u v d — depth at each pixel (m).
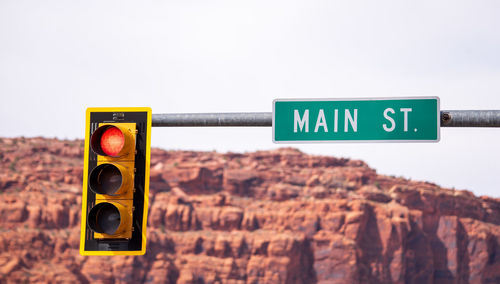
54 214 119.31
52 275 109.25
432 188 141.62
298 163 144.38
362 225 125.12
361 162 147.88
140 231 7.74
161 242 118.94
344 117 8.76
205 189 131.00
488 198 143.00
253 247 120.50
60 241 115.81
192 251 119.38
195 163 135.25
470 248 133.75
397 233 126.69
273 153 145.88
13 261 108.81
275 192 131.00
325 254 120.94
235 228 124.19
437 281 130.25
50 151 139.38
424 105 8.55
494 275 132.75
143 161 7.94
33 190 123.75
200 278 116.25
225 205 127.25
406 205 133.75
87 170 8.00
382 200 133.38
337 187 135.25
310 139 8.79
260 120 8.90
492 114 8.38
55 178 130.38
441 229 134.12
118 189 7.69
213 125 8.91
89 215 7.66
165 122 8.90
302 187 134.25
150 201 126.12
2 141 138.62
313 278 120.19
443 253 132.25
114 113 8.12
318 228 124.44
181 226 123.38
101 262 113.00
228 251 120.38
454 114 8.48
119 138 7.86
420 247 129.75
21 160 133.25
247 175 133.88
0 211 117.12
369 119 8.69
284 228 124.12
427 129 8.50
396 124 8.60
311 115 8.83
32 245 113.00
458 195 138.25
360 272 120.88
